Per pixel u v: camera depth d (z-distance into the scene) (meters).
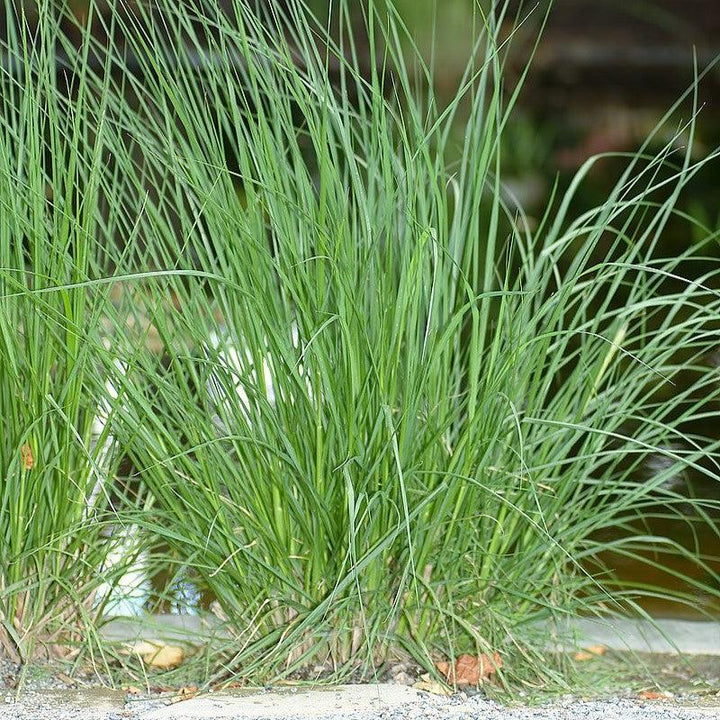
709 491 3.88
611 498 3.73
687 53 12.03
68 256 3.02
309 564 3.09
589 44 12.02
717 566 3.57
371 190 3.09
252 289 3.05
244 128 3.07
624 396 3.18
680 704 3.03
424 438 3.07
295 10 3.08
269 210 3.04
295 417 3.06
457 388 3.14
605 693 3.08
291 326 3.07
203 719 2.95
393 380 3.02
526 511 3.12
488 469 3.08
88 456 3.04
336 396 3.04
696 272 6.75
